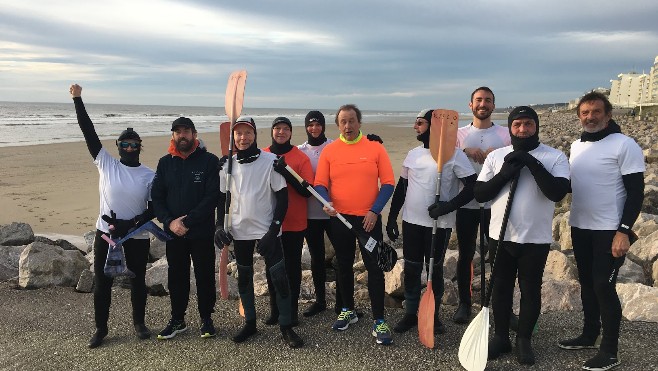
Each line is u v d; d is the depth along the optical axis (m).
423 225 4.06
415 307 4.20
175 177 3.98
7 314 4.60
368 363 3.63
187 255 4.10
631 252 6.23
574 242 3.65
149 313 4.62
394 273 4.93
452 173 4.08
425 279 5.08
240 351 3.85
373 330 4.03
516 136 3.54
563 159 3.46
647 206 8.38
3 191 11.48
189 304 4.81
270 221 3.98
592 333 3.72
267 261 3.96
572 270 5.33
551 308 4.53
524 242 3.48
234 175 3.96
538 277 3.54
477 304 4.77
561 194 3.32
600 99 3.45
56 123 41.44
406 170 4.29
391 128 46.88
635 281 5.36
